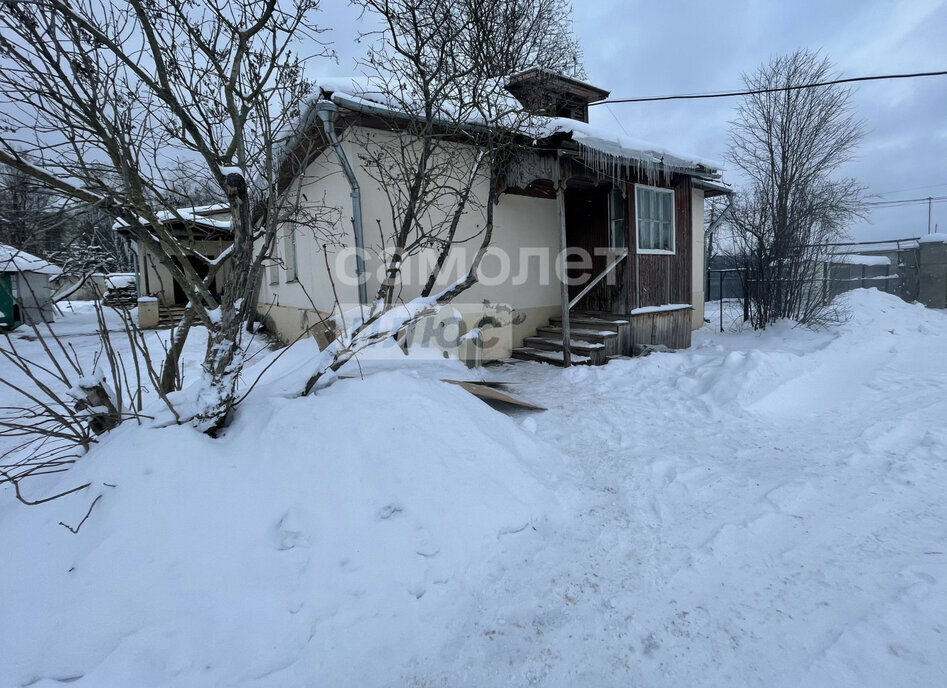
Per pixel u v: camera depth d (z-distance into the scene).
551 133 5.90
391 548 2.49
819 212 9.92
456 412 3.45
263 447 2.79
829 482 3.37
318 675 1.97
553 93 7.44
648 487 3.37
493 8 5.16
